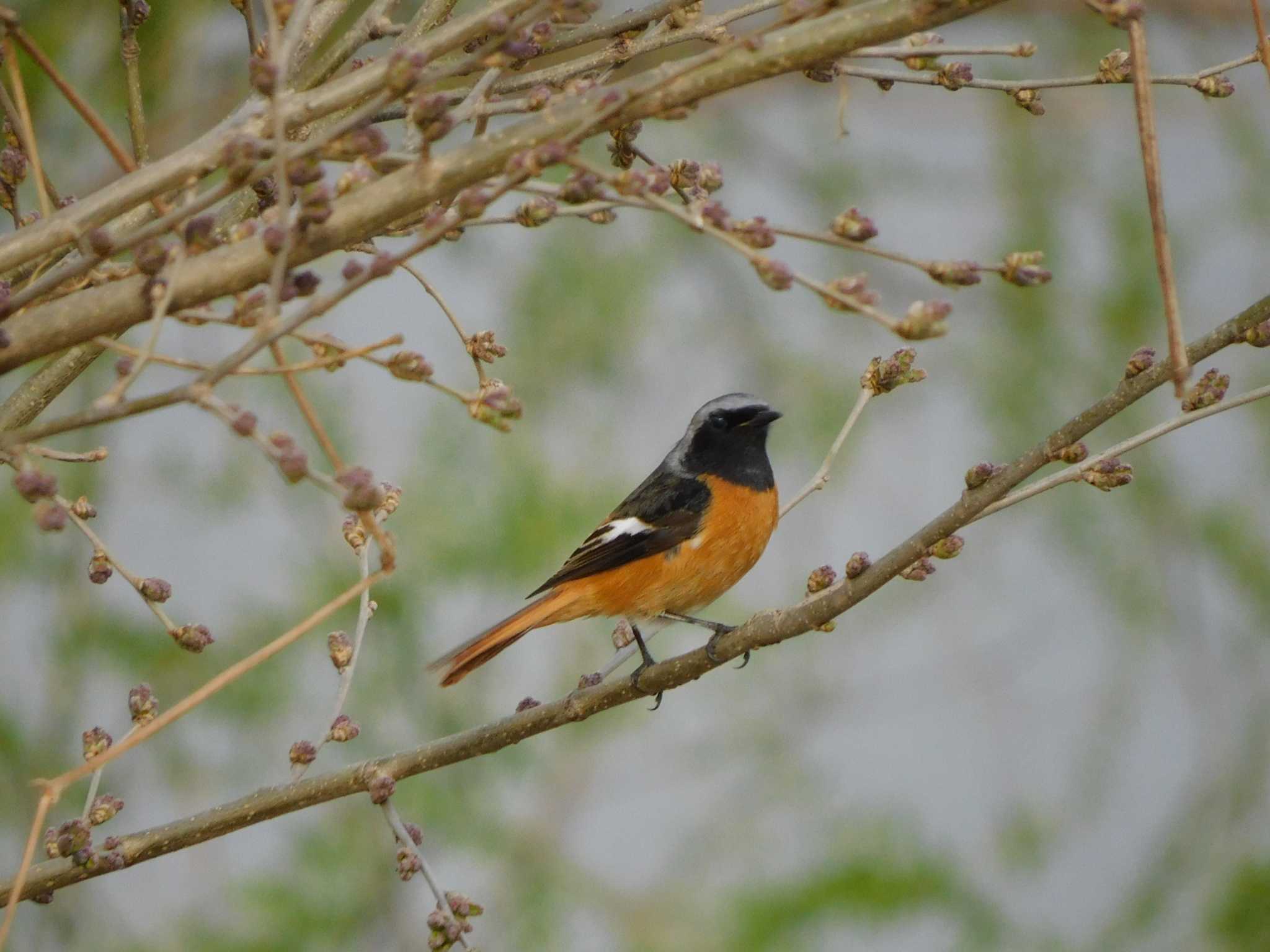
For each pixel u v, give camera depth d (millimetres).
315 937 12117
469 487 13281
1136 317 15500
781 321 15695
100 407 3887
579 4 4453
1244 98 16156
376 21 5895
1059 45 16016
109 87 12609
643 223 15109
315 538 13125
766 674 15180
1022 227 15648
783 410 15336
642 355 15133
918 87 16422
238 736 12727
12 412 5652
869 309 3881
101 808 5508
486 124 5039
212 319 4473
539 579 13172
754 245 4133
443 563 12820
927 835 13312
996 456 15523
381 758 6074
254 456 13086
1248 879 13703
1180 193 16109
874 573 6090
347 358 4254
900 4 4312
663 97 4430
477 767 13312
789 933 12516
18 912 11680
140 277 4395
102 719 12477
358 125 4250
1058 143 15898
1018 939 13258
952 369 15492
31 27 12070
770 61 4383
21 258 4488
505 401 4344
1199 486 15742
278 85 4109
